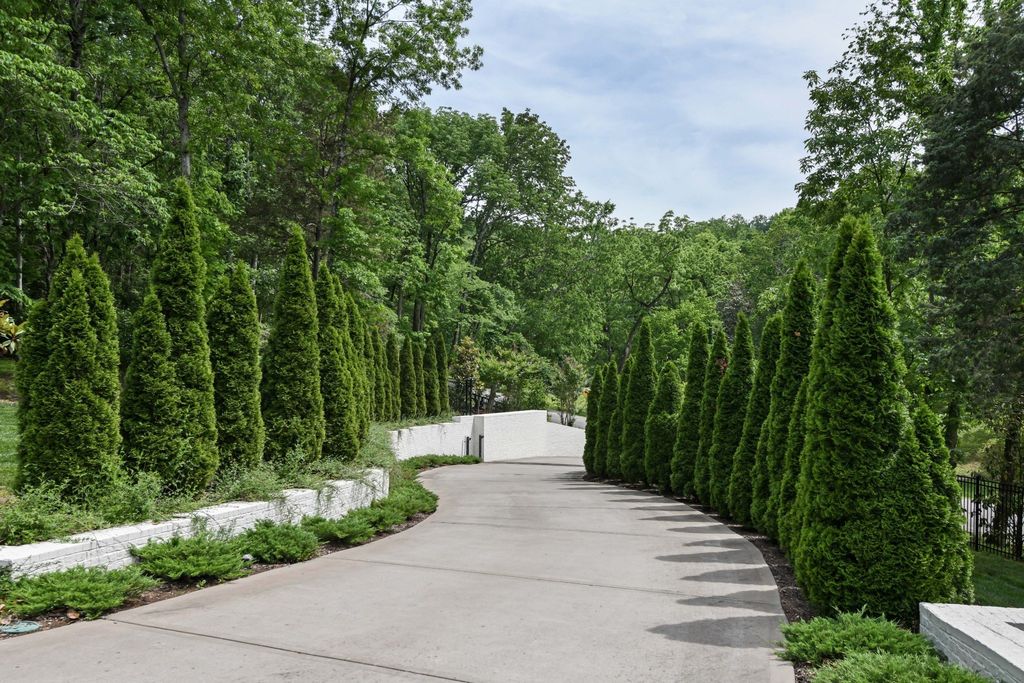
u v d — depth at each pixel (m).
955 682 4.39
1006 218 18.91
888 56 24.36
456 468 26.56
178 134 27.34
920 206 19.11
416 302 41.16
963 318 17.72
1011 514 13.81
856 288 6.94
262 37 22.94
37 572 6.34
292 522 10.08
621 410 22.02
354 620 6.19
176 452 8.79
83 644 5.36
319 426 12.28
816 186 25.98
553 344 51.25
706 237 61.81
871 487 6.40
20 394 7.66
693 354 16.70
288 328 12.12
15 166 19.23
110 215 21.28
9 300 23.88
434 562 8.93
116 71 24.14
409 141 27.58
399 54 25.53
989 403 16.34
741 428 13.59
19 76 16.86
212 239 23.62
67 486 7.54
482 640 5.68
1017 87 16.91
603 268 53.00
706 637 5.86
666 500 16.45
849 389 6.69
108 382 7.94
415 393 30.12
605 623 6.23
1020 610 5.51
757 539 11.02
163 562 7.17
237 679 4.69
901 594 6.19
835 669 4.86
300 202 30.78
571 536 11.08
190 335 9.20
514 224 50.31
